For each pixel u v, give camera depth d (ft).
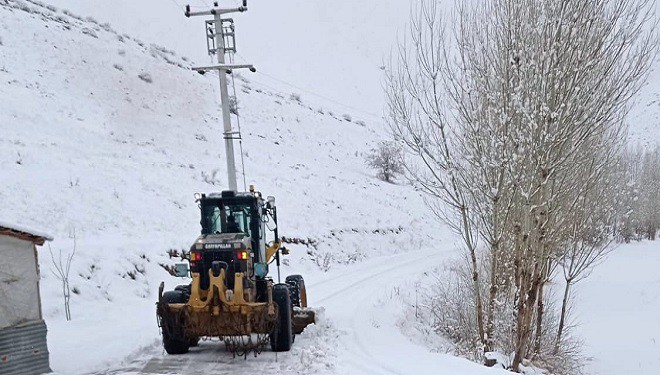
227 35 52.49
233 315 29.09
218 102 146.92
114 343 32.45
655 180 142.10
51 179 64.03
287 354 30.63
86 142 87.51
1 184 58.03
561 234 38.83
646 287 79.41
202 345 33.35
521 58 32.35
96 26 150.51
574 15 31.12
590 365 47.88
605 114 32.99
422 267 76.18
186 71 155.63
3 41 111.55
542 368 39.68
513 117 32.91
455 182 35.68
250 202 33.14
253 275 31.58
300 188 106.01
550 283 57.62
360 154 165.89
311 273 68.33
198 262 30.50
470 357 37.96
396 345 33.86
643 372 46.11
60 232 52.29
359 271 71.67
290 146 143.43
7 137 74.59
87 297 42.73
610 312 66.64
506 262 37.91
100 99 112.88
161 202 70.23
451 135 35.55
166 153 98.78
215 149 115.24
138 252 52.37
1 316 26.02
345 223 96.37
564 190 35.50
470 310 42.65
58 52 120.06
